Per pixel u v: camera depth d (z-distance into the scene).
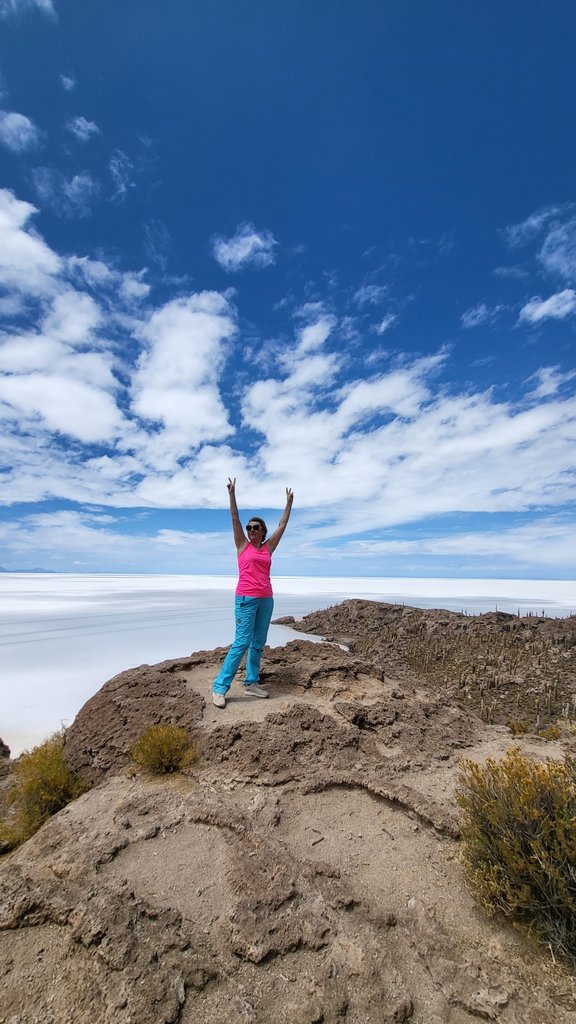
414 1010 2.66
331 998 2.67
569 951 2.91
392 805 4.66
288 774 5.02
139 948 2.89
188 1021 2.56
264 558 6.50
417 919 3.24
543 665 15.86
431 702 7.10
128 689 6.89
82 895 3.27
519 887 3.21
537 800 3.35
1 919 3.11
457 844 4.07
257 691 6.60
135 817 4.38
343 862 3.86
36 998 2.67
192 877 3.59
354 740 5.61
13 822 5.51
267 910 3.22
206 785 5.00
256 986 2.77
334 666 7.55
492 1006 2.63
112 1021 2.52
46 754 6.11
